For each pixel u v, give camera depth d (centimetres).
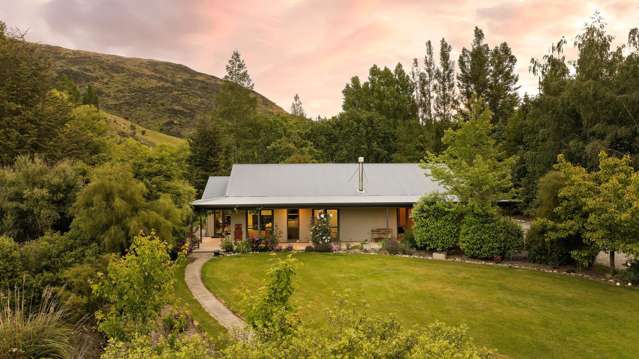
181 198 1812
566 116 2577
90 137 2328
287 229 2323
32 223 1088
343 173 2584
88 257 914
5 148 1694
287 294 616
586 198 1351
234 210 2228
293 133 4956
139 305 644
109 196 1086
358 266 1605
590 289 1270
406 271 1512
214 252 1900
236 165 2620
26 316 736
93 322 803
